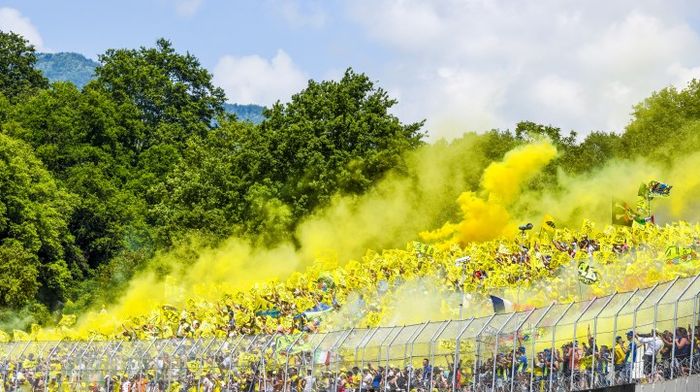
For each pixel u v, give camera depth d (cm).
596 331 8244
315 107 19438
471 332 8881
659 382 7825
